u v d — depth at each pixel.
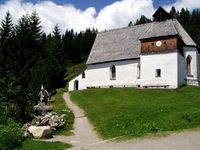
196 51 72.25
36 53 100.31
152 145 27.48
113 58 76.06
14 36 103.12
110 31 83.44
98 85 77.94
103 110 47.31
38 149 28.77
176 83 65.44
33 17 108.50
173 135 30.75
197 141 28.05
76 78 82.50
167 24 69.38
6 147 29.02
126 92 62.88
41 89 55.91
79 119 43.62
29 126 36.28
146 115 41.19
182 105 45.69
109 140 30.67
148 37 69.19
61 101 59.59
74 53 174.75
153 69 68.25
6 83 44.78
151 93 60.91
